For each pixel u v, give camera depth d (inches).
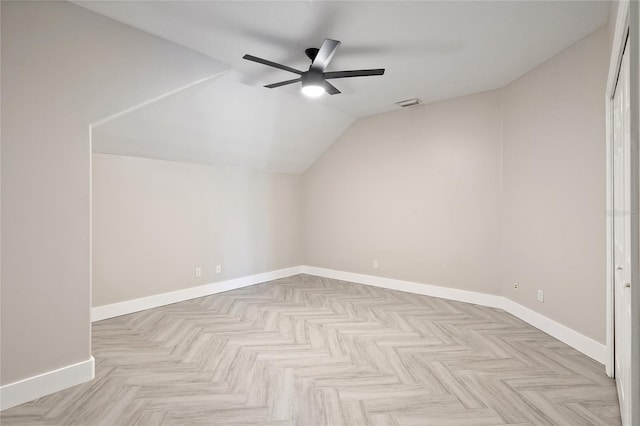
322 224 236.8
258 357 111.1
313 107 188.5
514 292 152.3
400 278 198.7
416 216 191.6
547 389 92.0
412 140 192.7
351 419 79.5
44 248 88.6
